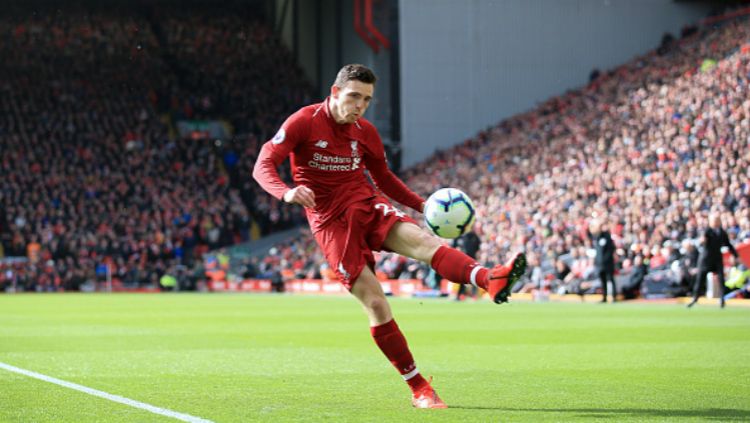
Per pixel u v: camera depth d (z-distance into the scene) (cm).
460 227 1014
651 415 963
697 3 8044
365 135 1056
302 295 5644
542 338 2045
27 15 9700
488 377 1322
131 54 9506
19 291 6644
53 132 8200
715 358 1584
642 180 4875
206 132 9131
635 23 8062
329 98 1029
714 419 938
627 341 1948
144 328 2466
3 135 7981
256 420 928
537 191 5638
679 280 3906
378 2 8094
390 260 5475
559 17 8050
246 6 10769
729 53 6169
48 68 9031
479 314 3069
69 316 3084
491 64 8012
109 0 10219
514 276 902
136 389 1188
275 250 6944
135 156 8181
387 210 1005
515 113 8012
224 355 1680
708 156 4691
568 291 4372
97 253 7019
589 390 1171
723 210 4122
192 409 1008
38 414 970
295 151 1036
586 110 6750
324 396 1121
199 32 10019
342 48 8769
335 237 1018
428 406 1011
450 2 8000
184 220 7556
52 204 7450
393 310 3397
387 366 1483
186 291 6831
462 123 7994
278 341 2016
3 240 7125
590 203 5059
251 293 6262
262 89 9456
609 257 3866
